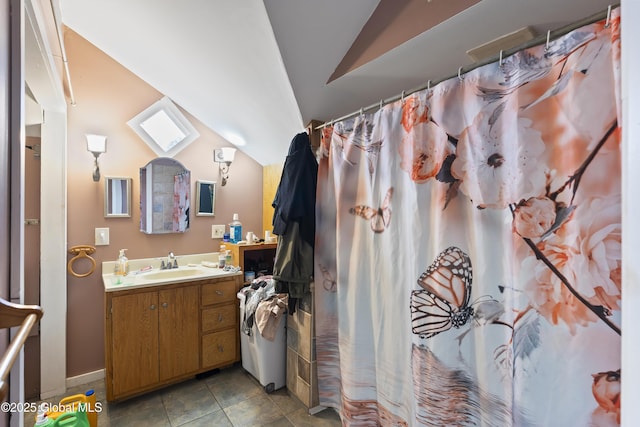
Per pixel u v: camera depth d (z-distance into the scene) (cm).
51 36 152
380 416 150
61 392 208
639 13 36
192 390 212
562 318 91
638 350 35
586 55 86
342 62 163
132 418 183
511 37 124
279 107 195
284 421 182
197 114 255
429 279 124
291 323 207
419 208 127
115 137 230
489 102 107
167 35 175
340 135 172
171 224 250
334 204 179
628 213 38
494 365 107
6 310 72
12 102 87
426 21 126
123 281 206
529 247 98
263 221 299
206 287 224
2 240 83
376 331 151
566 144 90
